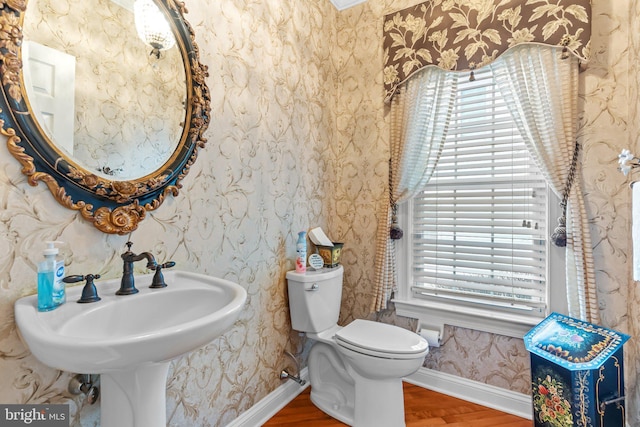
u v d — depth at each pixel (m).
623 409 1.24
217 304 1.00
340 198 2.25
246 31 1.52
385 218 2.00
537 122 1.59
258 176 1.59
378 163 2.11
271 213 1.69
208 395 1.34
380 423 1.49
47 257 0.81
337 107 2.26
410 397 1.83
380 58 2.11
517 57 1.64
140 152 1.09
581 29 1.47
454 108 1.90
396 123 1.99
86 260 0.96
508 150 1.75
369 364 1.45
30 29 0.83
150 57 1.12
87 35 0.96
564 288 1.60
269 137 1.66
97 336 0.84
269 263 1.68
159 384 0.90
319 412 1.71
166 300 1.01
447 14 1.80
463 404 1.77
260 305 1.62
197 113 1.25
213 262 1.36
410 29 1.92
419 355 1.41
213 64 1.35
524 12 1.60
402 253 2.05
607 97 1.48
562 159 1.52
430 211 1.99
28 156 0.82
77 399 0.94
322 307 1.77
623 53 1.45
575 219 1.48
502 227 1.78
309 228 1.99
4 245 0.80
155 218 1.14
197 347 0.78
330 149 2.20
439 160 1.95
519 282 1.73
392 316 2.05
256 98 1.58
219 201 1.39
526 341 1.40
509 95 1.67
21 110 0.81
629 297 1.42
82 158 0.94
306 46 1.95
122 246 1.05
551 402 1.29
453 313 1.84
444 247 1.95
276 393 1.72
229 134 1.43
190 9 1.25
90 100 0.96
